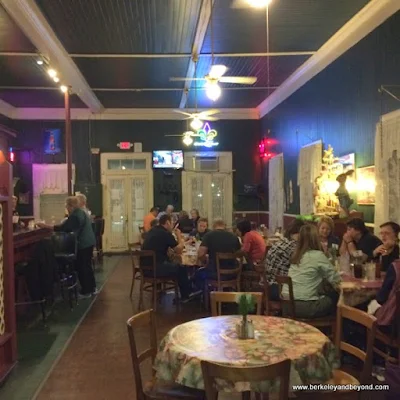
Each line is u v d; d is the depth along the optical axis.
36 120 11.34
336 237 5.15
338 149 6.75
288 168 9.24
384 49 5.32
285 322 2.66
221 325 2.61
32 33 5.77
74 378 3.63
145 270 5.90
